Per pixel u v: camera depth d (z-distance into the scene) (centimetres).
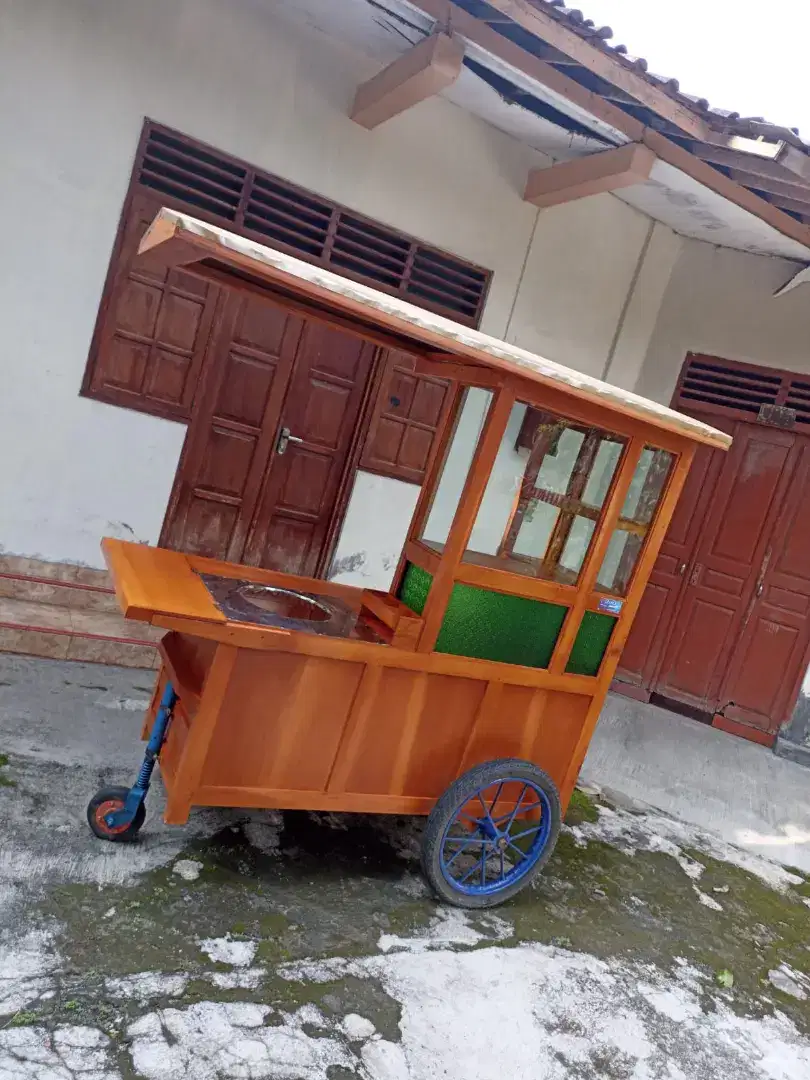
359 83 484
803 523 590
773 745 585
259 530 530
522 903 307
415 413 555
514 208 557
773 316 607
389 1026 223
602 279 611
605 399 270
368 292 234
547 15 378
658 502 308
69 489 458
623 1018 255
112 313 448
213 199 465
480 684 292
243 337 491
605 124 450
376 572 573
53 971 209
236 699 253
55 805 280
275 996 222
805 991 299
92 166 427
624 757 495
